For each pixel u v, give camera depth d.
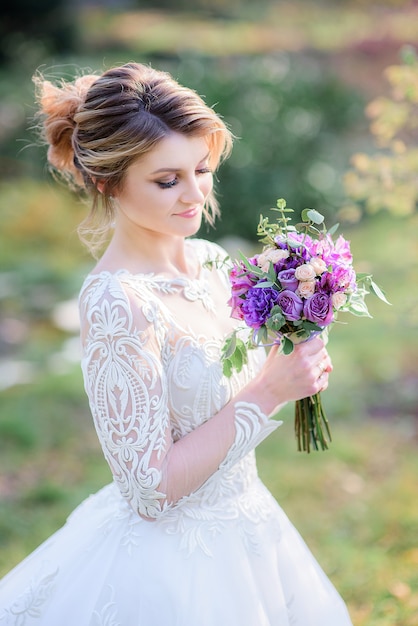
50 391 5.94
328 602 2.42
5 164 11.90
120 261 2.19
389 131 4.07
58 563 2.27
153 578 2.10
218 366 2.14
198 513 2.17
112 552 2.19
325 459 4.93
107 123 2.03
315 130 9.98
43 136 2.52
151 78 2.08
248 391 2.10
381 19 18.88
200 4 24.30
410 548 3.96
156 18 23.22
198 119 2.03
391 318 4.95
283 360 2.09
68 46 17.55
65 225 10.23
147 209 2.08
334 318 2.04
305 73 10.92
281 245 2.05
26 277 8.64
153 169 2.03
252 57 16.42
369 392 5.79
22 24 17.05
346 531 4.18
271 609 2.23
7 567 3.90
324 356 2.15
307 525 4.25
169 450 2.01
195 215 2.12
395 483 4.61
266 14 22.92
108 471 4.93
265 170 9.57
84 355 2.06
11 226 10.09
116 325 1.98
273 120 9.74
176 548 2.13
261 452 5.04
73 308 7.85
